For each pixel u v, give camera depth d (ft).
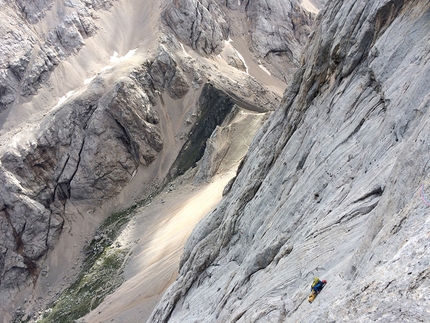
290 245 62.80
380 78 63.72
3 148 282.77
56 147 290.97
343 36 78.89
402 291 20.01
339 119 72.79
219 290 91.71
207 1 409.08
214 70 351.87
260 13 433.48
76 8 384.47
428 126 33.73
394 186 36.35
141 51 355.97
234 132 277.64
